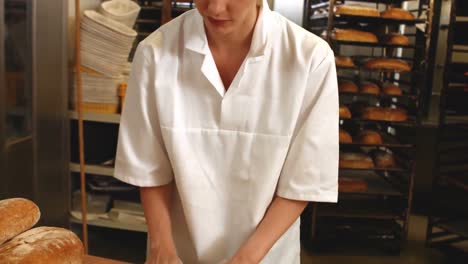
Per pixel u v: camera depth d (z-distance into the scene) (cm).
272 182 94
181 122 93
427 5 305
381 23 325
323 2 319
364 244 338
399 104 336
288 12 290
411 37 350
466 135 325
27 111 228
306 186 94
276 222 95
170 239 97
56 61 249
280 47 91
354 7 305
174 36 94
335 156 95
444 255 326
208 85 91
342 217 343
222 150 94
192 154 95
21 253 81
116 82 264
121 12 270
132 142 98
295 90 90
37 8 225
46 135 247
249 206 96
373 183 340
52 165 255
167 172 101
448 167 378
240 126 92
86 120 268
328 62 91
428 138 390
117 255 291
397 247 325
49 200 256
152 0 317
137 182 99
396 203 337
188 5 295
